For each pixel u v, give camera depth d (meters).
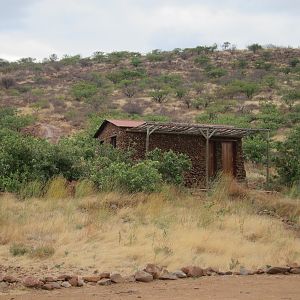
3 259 9.27
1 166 18.03
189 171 21.78
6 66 82.62
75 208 14.56
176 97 58.12
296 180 21.06
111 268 8.87
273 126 39.44
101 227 12.05
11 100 54.31
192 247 10.39
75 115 44.84
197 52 92.88
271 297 6.35
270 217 15.14
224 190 18.06
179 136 22.09
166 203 15.48
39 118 43.00
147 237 11.18
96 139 23.08
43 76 74.62
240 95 59.00
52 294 6.71
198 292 6.73
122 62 87.19
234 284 7.39
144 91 62.00
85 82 68.06
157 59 87.31
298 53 89.88
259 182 23.22
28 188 16.52
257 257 10.01
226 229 12.50
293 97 53.97
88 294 6.68
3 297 6.49
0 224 11.91
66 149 19.77
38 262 9.18
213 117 43.78
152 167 18.59
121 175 17.39
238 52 92.50
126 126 21.52
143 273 7.77
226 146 22.83
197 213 13.90
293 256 10.23
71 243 10.66
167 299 6.24
